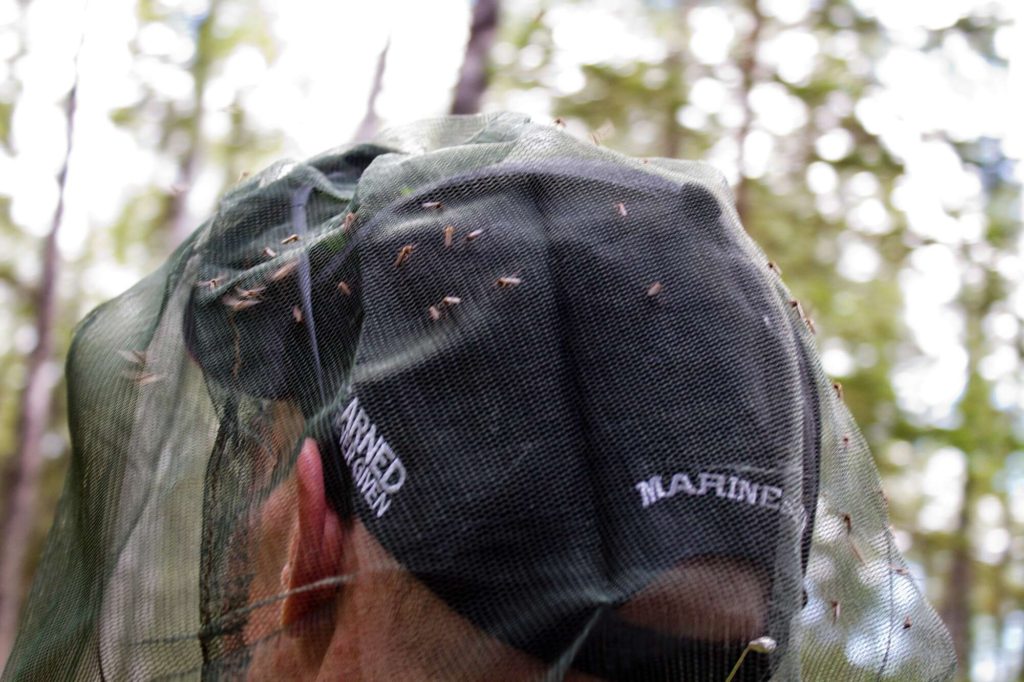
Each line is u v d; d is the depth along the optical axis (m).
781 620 0.50
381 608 0.51
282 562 0.57
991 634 6.16
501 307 0.53
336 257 0.59
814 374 0.59
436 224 0.56
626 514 0.50
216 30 7.64
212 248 0.68
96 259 8.30
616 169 0.58
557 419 0.51
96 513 0.65
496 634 0.49
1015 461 5.23
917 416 4.89
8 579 6.66
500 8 3.68
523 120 0.69
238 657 0.56
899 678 0.56
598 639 0.49
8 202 7.88
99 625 0.62
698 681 0.49
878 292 5.00
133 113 7.84
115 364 0.68
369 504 0.51
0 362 8.44
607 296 0.53
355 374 0.53
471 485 0.51
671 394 0.52
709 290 0.54
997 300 5.36
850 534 0.57
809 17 4.92
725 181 0.64
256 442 0.60
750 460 0.51
